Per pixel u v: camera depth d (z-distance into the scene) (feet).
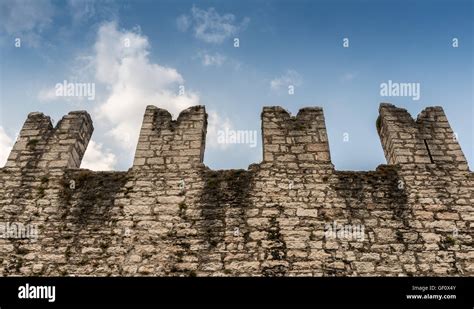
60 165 33.68
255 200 30.86
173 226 29.76
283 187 31.58
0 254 28.68
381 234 29.01
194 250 28.53
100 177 32.96
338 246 28.43
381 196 31.07
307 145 34.35
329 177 32.22
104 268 27.94
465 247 28.37
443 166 32.89
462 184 31.76
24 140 35.47
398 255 28.04
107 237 29.40
